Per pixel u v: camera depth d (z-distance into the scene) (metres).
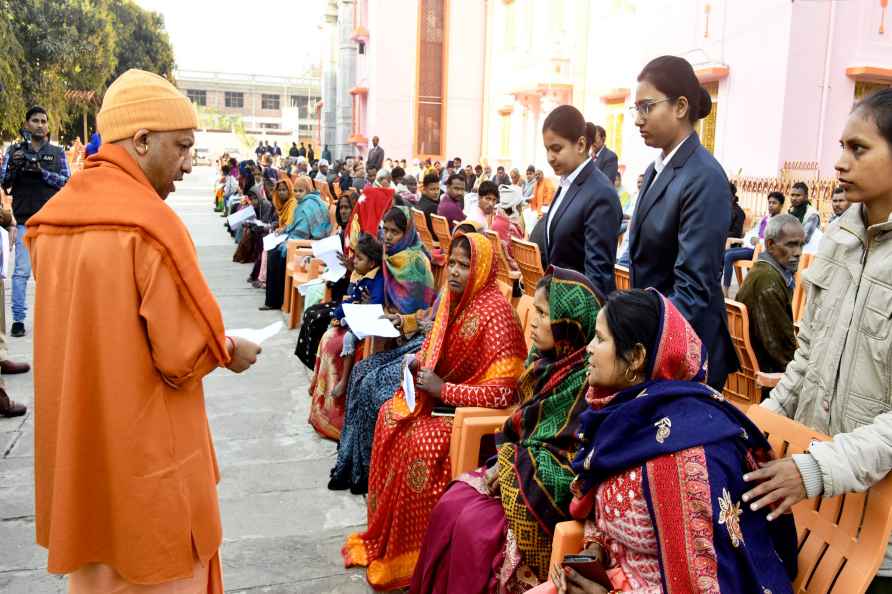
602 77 15.98
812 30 11.11
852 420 2.00
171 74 42.03
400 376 3.72
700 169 2.80
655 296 1.99
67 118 28.64
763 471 1.81
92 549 1.95
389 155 23.86
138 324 1.91
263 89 78.50
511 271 5.79
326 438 4.58
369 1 23.91
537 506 2.34
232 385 5.54
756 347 3.72
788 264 3.81
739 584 1.75
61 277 1.93
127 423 1.90
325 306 5.16
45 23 26.28
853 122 1.93
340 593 3.00
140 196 1.94
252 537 3.40
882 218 1.96
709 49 12.29
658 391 1.88
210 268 10.35
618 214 3.50
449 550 2.61
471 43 23.52
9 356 5.93
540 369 2.70
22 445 4.34
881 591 1.91
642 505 1.84
